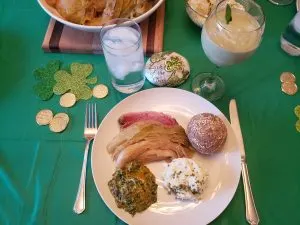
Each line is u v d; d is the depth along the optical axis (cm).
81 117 73
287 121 72
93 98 75
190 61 80
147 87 77
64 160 68
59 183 65
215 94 75
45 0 80
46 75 78
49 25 84
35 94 76
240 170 62
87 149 68
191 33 84
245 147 69
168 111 71
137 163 63
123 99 72
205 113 65
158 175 64
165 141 64
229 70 79
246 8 68
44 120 72
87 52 81
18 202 63
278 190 64
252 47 63
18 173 66
